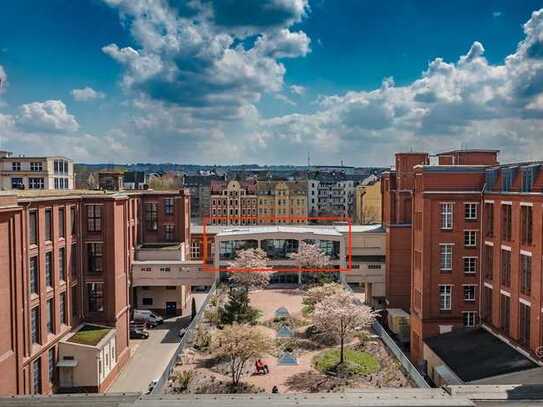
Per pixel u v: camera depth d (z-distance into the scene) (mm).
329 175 179375
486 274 46656
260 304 59375
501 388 24078
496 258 44219
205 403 20391
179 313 70812
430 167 47750
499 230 43625
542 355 36781
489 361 38781
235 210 147500
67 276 46344
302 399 20906
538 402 21391
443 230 47844
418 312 49812
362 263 70125
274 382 36625
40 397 23250
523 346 39312
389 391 24156
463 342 44031
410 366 36906
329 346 44062
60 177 100500
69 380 43438
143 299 71000
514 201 40969
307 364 40125
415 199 51031
